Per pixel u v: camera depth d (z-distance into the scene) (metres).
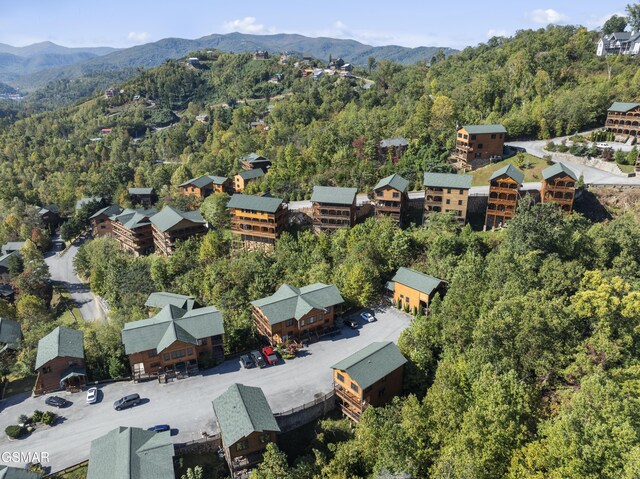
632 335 51.19
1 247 142.00
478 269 74.25
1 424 62.22
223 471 54.84
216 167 170.88
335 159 131.00
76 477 53.44
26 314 100.62
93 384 69.75
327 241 100.31
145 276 103.94
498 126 123.25
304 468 50.00
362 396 58.56
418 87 180.62
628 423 37.28
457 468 39.75
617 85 139.75
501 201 95.62
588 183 101.81
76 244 151.12
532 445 40.66
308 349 75.94
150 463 48.53
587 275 60.75
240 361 73.88
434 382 54.72
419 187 117.88
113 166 194.25
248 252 105.56
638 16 187.00
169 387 68.25
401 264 91.31
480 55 193.50
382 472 43.94
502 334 53.06
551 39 176.25
